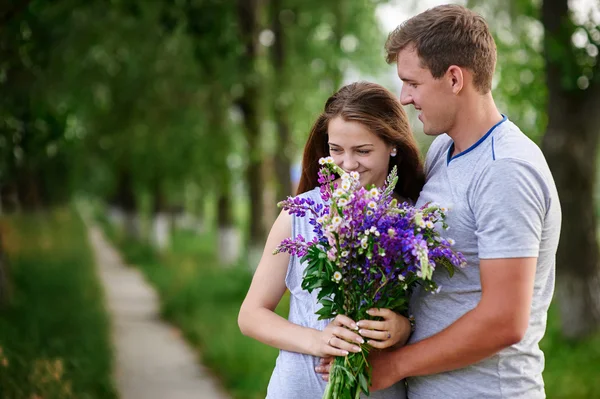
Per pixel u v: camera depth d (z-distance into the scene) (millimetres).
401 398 2281
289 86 12461
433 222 2012
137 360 8352
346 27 15227
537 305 2086
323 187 2129
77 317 8625
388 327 2053
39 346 5465
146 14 9852
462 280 2062
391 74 15945
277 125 13680
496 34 8750
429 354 2016
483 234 1943
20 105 7023
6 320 7195
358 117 2193
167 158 15078
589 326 7777
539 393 2098
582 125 7641
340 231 1977
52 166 15117
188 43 11516
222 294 12430
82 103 12344
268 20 14242
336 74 15336
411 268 1946
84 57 11008
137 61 12109
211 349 8414
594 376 6566
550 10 7461
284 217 2312
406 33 2068
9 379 3986
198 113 13062
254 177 14266
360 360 2086
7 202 18781
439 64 2002
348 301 2107
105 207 50688
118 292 14719
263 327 2260
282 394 2229
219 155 13695
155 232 22641
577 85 7414
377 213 1982
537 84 8508
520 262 1893
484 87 2053
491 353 1946
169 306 11898
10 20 6664
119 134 14836
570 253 7848
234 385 7047
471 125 2066
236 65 11422
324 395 2111
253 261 14047
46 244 17625
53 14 8961
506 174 1926
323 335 2131
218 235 17297
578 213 7785
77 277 13070
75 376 4957
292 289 2305
